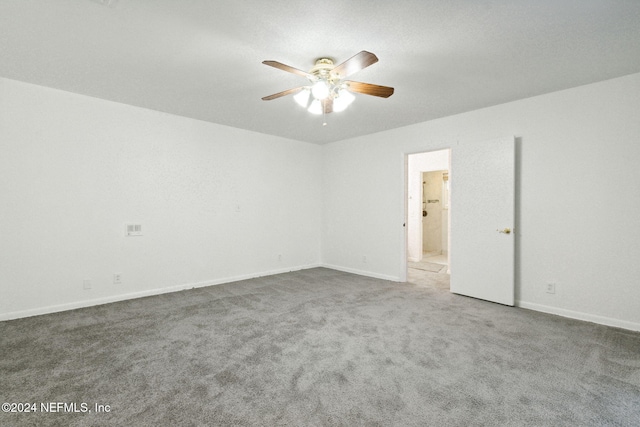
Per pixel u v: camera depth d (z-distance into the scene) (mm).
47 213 3174
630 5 1771
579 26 1991
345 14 1859
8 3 1764
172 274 4027
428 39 2145
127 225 3670
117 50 2332
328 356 2275
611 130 2879
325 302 3578
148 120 3799
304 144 5555
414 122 4293
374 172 4938
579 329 2789
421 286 4340
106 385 1893
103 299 3498
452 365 2150
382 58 2416
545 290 3268
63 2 1758
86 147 3385
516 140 3441
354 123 4348
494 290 3564
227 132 4531
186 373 2033
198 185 4246
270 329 2771
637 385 1914
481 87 3029
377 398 1781
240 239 4703
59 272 3244
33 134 3088
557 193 3188
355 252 5242
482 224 3658
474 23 1957
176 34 2102
